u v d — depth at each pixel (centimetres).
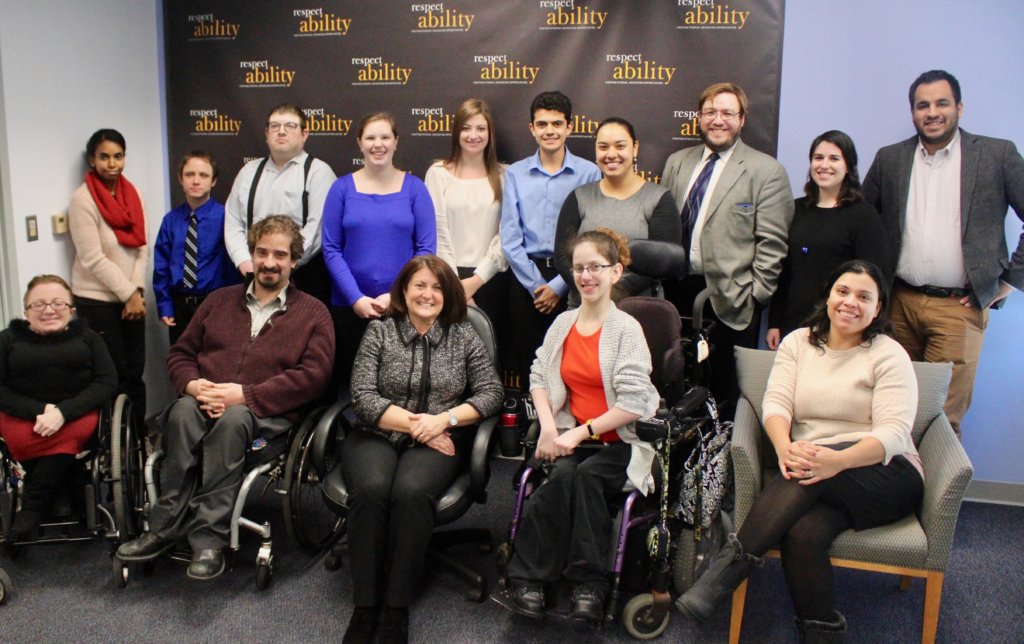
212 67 394
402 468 252
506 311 359
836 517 227
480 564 286
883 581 279
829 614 223
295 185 350
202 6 390
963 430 342
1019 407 333
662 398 254
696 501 241
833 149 297
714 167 321
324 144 388
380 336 274
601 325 254
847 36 329
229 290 297
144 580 274
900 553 224
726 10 339
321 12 378
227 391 271
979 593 270
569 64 358
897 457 236
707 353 274
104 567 283
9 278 322
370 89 379
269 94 390
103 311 353
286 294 292
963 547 301
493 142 343
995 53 316
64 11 339
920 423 253
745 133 344
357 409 264
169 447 267
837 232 300
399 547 242
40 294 276
